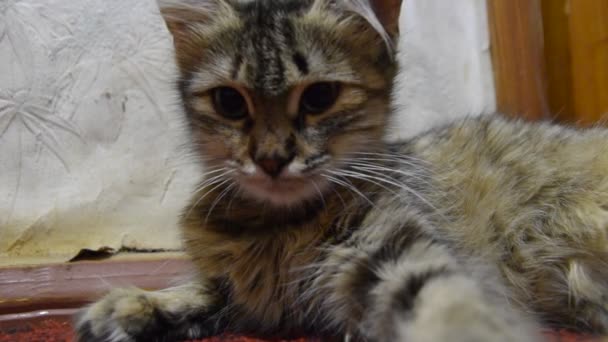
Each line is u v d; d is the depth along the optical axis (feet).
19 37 1.92
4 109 1.91
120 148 2.00
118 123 1.99
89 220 1.97
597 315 1.39
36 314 1.62
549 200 1.43
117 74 1.99
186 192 2.02
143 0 2.00
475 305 1.06
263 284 1.34
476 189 1.42
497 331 1.03
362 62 1.34
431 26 2.12
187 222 1.40
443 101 2.12
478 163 1.45
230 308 1.38
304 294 1.30
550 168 1.44
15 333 1.48
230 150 1.33
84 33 1.97
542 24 1.99
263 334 1.35
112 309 1.30
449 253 1.21
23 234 1.92
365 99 1.34
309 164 1.29
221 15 1.35
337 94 1.31
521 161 1.46
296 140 1.29
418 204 1.32
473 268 1.24
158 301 1.33
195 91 1.37
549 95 2.00
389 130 1.42
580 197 1.42
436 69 2.12
